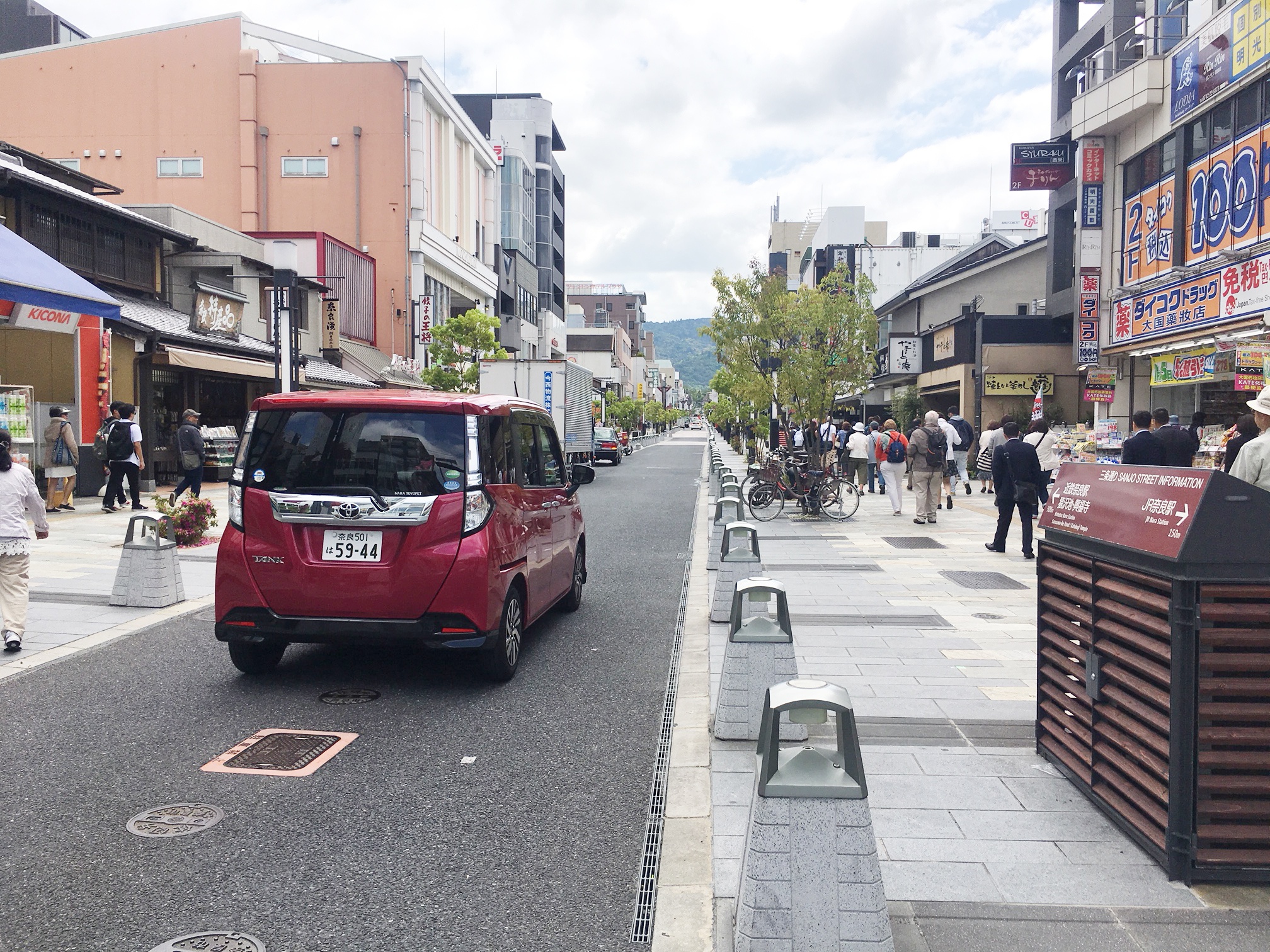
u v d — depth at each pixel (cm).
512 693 589
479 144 4703
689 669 642
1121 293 1948
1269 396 516
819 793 250
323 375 2616
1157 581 331
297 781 435
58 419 1556
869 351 2194
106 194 2259
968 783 415
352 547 560
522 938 298
